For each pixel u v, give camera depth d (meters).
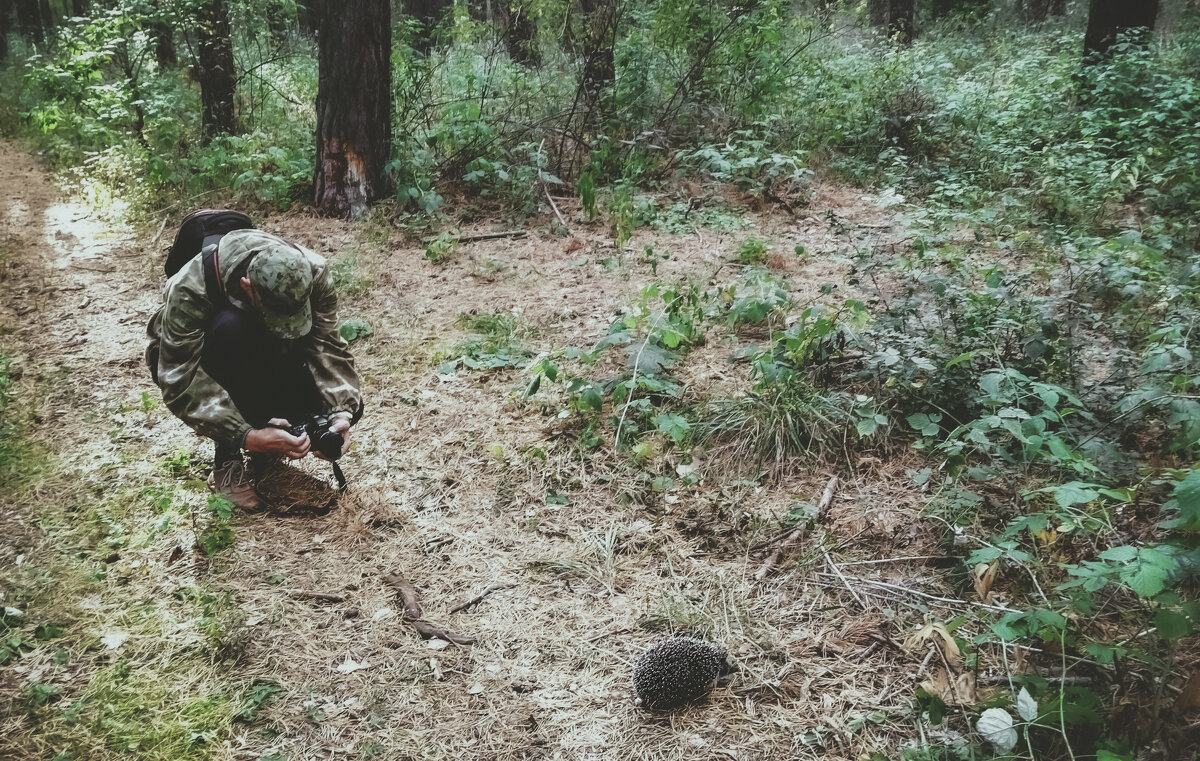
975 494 3.55
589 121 9.01
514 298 6.04
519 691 2.87
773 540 3.53
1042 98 9.45
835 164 8.49
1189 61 10.43
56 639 3.07
